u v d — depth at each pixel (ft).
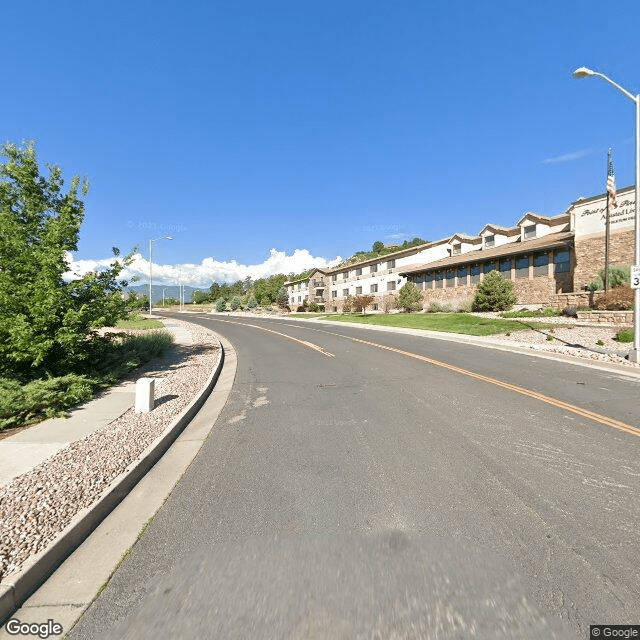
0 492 13.16
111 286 33.63
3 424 20.45
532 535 10.65
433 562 9.59
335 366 38.96
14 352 26.89
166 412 23.03
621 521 11.29
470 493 13.01
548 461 15.46
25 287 27.63
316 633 7.57
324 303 217.97
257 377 34.99
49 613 8.45
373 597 8.48
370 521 11.50
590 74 36.29
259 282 363.15
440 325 78.33
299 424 20.97
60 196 33.42
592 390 27.07
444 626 7.68
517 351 46.47
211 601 8.54
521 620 7.82
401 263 161.27
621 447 16.79
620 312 61.05
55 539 10.40
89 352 33.24
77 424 21.09
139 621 8.09
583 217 85.97
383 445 17.51
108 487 13.41
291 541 10.63
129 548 10.63
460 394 26.40
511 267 107.24
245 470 15.42
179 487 14.20
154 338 51.67
